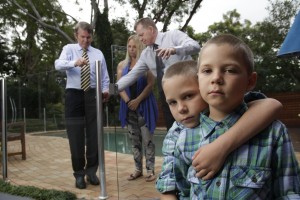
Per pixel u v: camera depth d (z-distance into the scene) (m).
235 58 0.92
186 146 1.08
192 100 1.12
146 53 2.86
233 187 0.94
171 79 1.14
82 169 3.12
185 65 1.16
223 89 0.92
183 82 1.12
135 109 3.04
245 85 0.95
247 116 0.97
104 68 3.12
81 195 2.99
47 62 23.80
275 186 0.98
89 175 3.07
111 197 2.85
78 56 3.26
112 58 2.94
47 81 3.63
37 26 16.89
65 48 3.34
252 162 0.95
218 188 0.96
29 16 15.62
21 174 3.71
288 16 14.84
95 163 2.99
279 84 11.61
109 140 2.93
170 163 1.20
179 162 1.12
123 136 2.99
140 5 15.44
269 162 0.95
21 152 3.85
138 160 2.96
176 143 1.13
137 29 2.80
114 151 2.93
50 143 3.46
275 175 0.97
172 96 1.16
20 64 24.41
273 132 0.97
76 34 3.31
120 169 2.91
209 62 0.94
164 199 1.19
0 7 15.45
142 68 2.91
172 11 15.45
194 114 1.12
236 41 0.95
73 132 3.18
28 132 3.84
